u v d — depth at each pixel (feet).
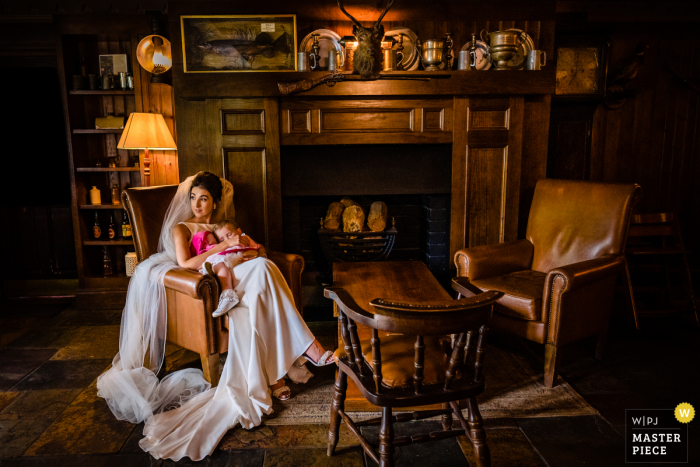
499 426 7.27
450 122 11.63
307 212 13.21
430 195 12.55
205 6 11.17
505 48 11.07
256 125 11.41
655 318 11.78
